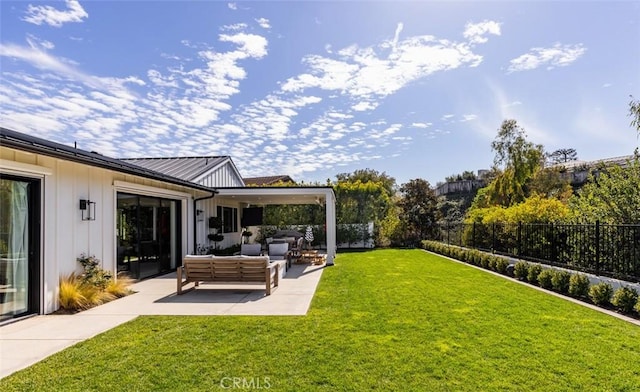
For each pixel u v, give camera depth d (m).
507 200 24.47
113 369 4.19
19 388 3.76
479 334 5.33
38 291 6.65
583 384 3.78
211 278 8.54
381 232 23.42
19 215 6.48
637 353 4.61
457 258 15.46
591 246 8.55
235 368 4.19
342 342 5.00
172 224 12.73
